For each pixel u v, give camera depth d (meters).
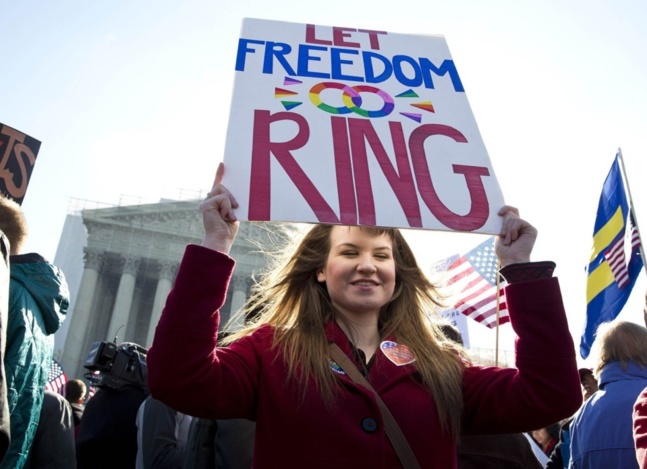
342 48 2.62
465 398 2.02
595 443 2.88
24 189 3.64
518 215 2.12
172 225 46.66
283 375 1.88
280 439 1.77
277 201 2.02
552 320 1.90
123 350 4.20
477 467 2.85
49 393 3.13
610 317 5.85
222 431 2.79
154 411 3.44
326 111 2.31
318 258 2.25
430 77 2.55
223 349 1.97
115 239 45.56
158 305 43.56
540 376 1.86
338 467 1.70
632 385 2.92
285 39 2.62
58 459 3.01
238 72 2.40
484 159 2.26
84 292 43.66
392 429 1.77
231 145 2.13
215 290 1.80
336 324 2.06
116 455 3.91
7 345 2.42
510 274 1.97
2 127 3.55
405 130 2.31
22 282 2.61
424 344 2.09
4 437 1.64
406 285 2.34
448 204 2.12
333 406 1.79
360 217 2.04
